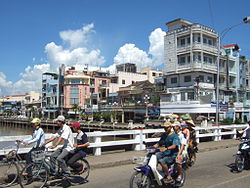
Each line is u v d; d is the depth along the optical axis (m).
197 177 7.90
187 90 40.62
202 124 30.20
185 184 7.09
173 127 6.96
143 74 68.06
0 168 7.38
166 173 6.41
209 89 41.53
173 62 43.31
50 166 6.63
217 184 7.08
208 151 13.62
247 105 45.72
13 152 6.81
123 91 55.34
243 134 9.09
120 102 55.78
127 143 11.66
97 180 7.45
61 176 6.73
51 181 7.19
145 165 6.00
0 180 6.81
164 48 45.16
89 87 65.44
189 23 45.41
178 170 6.60
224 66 45.94
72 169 7.09
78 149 6.86
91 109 56.19
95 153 10.68
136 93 51.06
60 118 6.74
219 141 16.53
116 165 9.56
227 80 45.53
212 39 43.19
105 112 52.75
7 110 98.44
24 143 6.68
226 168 9.25
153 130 12.73
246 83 51.59
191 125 9.48
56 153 6.79
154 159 6.05
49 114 67.06
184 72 41.44
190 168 9.25
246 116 45.72
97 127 46.50
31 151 6.68
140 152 11.53
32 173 6.36
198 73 40.59
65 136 6.57
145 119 42.00
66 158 6.78
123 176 7.96
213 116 38.62
